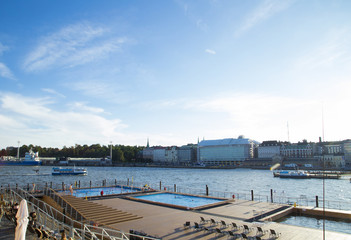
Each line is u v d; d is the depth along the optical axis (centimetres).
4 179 11981
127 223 2902
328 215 3622
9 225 2073
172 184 10694
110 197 4753
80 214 2920
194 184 10756
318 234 2555
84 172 16075
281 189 8919
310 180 12838
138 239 2220
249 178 14225
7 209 2370
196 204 4119
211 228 2733
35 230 1744
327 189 8975
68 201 3444
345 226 3328
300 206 4016
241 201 4381
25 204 1510
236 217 3250
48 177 13900
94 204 3466
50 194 3678
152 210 3594
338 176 13288
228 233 2556
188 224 2789
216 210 3653
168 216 3256
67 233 2150
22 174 15850
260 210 3669
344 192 8169
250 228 2712
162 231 2609
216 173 19400
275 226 2820
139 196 4912
